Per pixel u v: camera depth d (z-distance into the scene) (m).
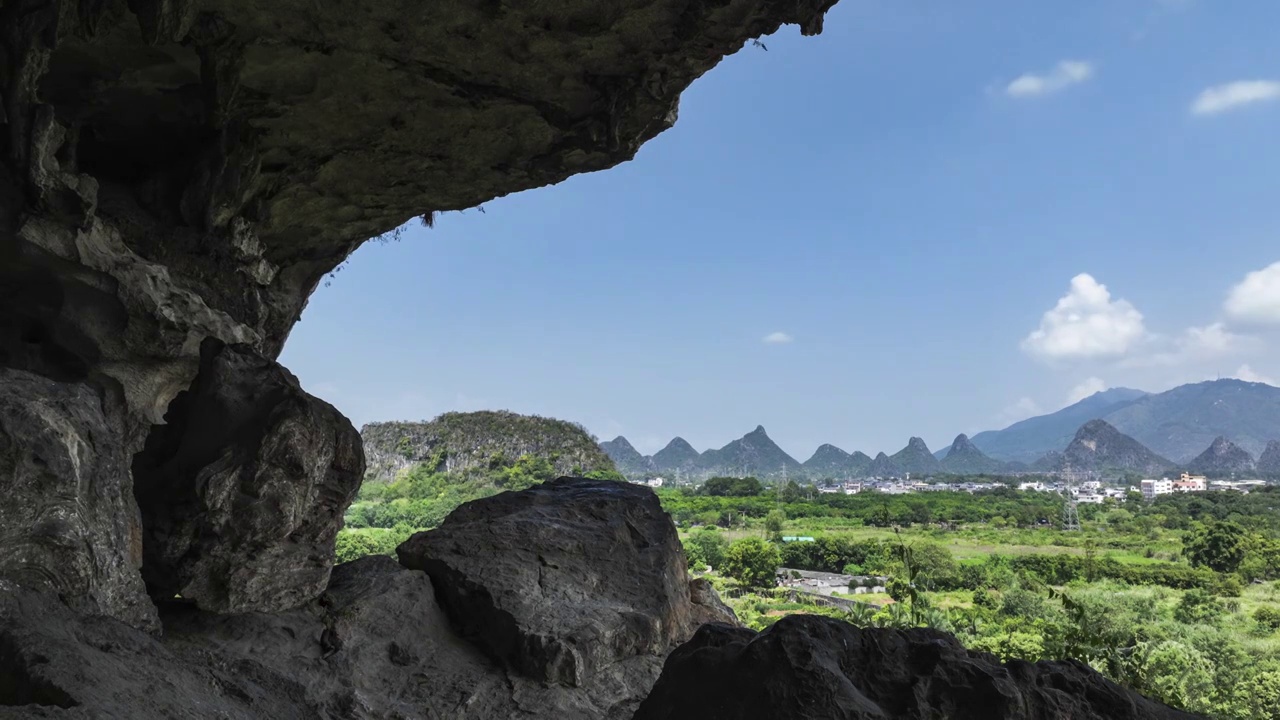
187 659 7.01
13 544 5.64
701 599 12.47
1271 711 25.33
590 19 10.50
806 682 3.89
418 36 10.67
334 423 8.52
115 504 6.60
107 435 6.75
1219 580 64.62
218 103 11.19
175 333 11.25
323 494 8.52
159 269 11.38
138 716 4.39
